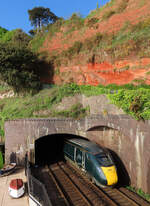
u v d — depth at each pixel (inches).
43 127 581.6
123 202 399.9
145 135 419.2
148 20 601.3
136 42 576.7
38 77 879.7
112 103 514.0
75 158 564.7
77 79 776.9
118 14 763.4
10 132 584.7
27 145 583.8
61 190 432.1
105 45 706.2
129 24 682.2
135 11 703.7
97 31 807.1
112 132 541.3
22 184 407.8
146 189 424.2
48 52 958.4
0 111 772.6
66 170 580.1
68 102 689.0
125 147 496.7
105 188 469.4
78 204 379.6
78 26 930.1
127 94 459.2
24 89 835.4
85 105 663.8
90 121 564.4
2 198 391.5
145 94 425.7
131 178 478.9
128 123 462.3
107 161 465.4
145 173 425.4
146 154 419.5
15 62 813.9
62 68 852.6
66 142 647.1
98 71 698.8
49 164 640.4
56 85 841.5
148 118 410.3
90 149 496.7
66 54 849.5
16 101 816.9
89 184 480.4
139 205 382.3
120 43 639.1
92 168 466.9
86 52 765.3
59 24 1040.2
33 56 874.8
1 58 776.3
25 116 654.5
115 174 449.7
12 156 580.7
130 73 578.9
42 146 854.5
